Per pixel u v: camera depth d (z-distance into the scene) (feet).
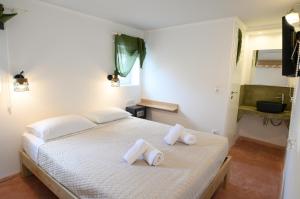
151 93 13.39
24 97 7.79
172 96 12.33
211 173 5.86
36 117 8.26
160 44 12.49
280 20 9.70
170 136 7.07
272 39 11.41
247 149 11.46
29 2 7.54
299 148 3.47
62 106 9.15
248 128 12.90
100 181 4.66
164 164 5.55
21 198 6.53
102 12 9.30
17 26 7.29
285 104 10.99
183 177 4.90
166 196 4.15
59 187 5.41
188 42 11.20
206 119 11.03
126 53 11.64
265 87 12.05
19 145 7.86
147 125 9.21
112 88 11.53
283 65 6.05
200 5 8.07
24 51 7.59
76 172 5.06
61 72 8.93
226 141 7.45
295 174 3.45
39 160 6.36
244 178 8.14
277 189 7.39
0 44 6.91
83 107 10.08
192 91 11.39
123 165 5.44
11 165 7.73
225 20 9.71
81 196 4.81
